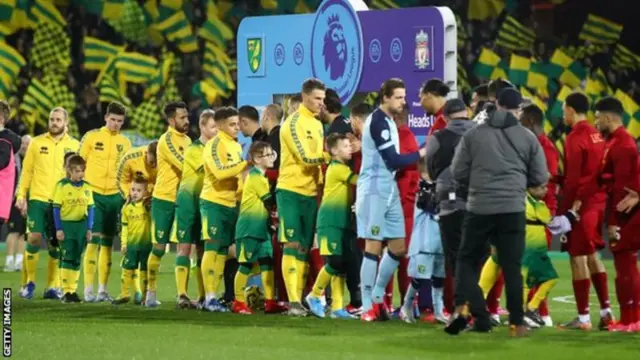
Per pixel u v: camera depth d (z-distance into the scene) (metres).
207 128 44.16
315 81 41.41
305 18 47.78
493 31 86.75
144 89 88.56
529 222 38.75
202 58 89.06
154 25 90.12
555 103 85.00
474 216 34.84
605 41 86.62
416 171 41.03
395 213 39.16
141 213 46.00
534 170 34.81
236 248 42.88
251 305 44.25
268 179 43.59
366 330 37.06
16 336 35.72
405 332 36.47
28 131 88.31
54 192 47.72
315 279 44.53
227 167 42.50
